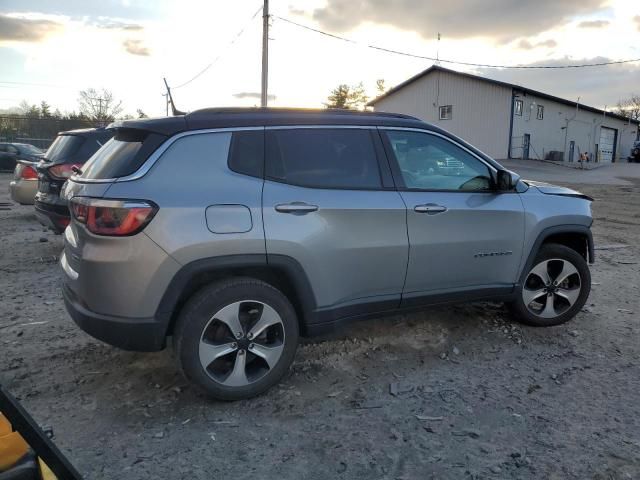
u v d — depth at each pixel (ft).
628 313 17.28
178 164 10.73
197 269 10.50
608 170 111.45
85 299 10.56
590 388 12.12
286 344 11.61
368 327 15.51
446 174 13.58
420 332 15.21
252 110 11.85
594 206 50.98
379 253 12.28
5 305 17.39
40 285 19.75
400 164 12.98
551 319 15.56
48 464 5.85
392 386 12.09
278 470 9.18
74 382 12.21
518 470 9.21
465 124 130.93
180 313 10.74
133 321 10.31
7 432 6.18
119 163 10.83
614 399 11.62
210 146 11.05
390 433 10.30
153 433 10.22
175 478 8.93
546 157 140.26
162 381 12.25
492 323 15.96
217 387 10.99
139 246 10.11
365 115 12.94
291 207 11.22
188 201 10.44
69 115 174.29
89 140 23.59
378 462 9.41
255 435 10.19
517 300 14.96
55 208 22.68
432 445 9.92
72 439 9.98
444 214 13.06
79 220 10.73
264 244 10.92
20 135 140.46
